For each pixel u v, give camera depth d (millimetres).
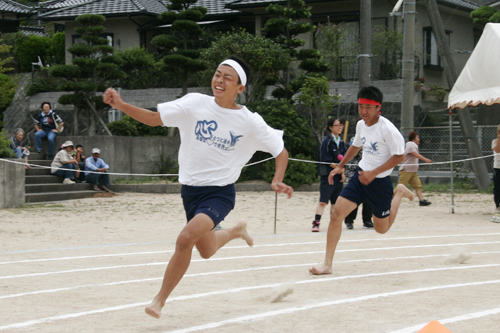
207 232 6316
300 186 27750
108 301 7387
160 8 44375
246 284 8477
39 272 9602
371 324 6016
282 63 28891
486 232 14766
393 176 28484
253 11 39625
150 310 5930
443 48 28906
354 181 9547
